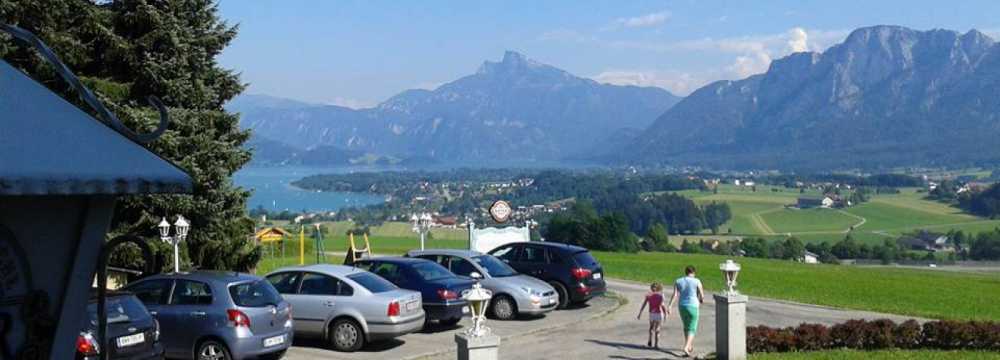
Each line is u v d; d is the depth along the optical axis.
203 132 26.58
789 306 27.62
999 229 137.88
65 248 4.51
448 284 20.61
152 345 13.05
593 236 72.25
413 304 18.44
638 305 27.11
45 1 22.50
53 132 4.29
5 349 4.37
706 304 27.27
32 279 4.42
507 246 26.36
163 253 25.58
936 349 18.66
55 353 4.46
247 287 15.64
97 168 4.23
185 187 4.55
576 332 21.28
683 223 184.75
